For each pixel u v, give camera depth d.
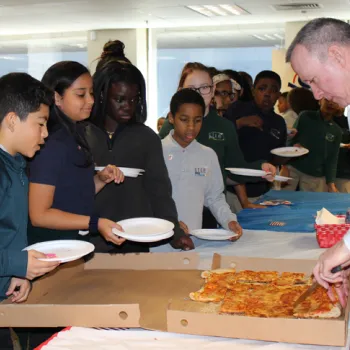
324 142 4.80
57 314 1.38
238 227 2.38
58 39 11.44
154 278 1.76
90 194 1.91
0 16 8.71
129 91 2.17
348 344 1.30
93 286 1.68
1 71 12.08
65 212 1.79
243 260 1.79
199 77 2.89
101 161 2.21
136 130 2.28
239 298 1.48
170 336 1.33
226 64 10.80
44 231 1.82
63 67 1.84
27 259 1.42
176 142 2.54
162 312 1.46
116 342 1.30
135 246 2.28
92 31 10.93
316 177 4.91
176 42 10.97
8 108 1.46
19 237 1.59
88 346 1.28
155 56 11.05
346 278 1.48
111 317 1.35
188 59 11.02
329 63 1.51
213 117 3.00
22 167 1.57
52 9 7.99
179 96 2.46
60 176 1.79
